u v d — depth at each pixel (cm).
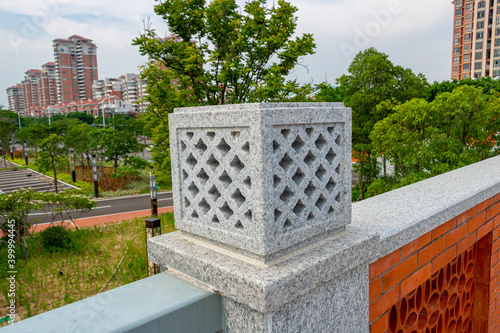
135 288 121
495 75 5869
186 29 1193
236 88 1185
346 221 140
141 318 99
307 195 123
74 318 99
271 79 1086
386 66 2002
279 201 111
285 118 108
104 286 802
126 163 2467
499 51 5778
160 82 1161
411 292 187
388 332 172
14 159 4453
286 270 107
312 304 119
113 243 1156
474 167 303
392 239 151
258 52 1190
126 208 1855
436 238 189
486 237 254
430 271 187
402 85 2083
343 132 134
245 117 105
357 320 141
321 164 126
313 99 1203
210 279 117
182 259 127
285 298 104
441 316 222
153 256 142
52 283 845
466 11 6225
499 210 262
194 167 130
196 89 1181
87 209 1292
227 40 1180
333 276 122
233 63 1067
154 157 1309
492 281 260
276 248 110
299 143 119
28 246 1090
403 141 1321
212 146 121
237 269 109
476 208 227
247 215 114
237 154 111
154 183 1520
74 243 1135
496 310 274
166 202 1995
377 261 151
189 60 1103
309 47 1129
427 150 1145
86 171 3017
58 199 1159
